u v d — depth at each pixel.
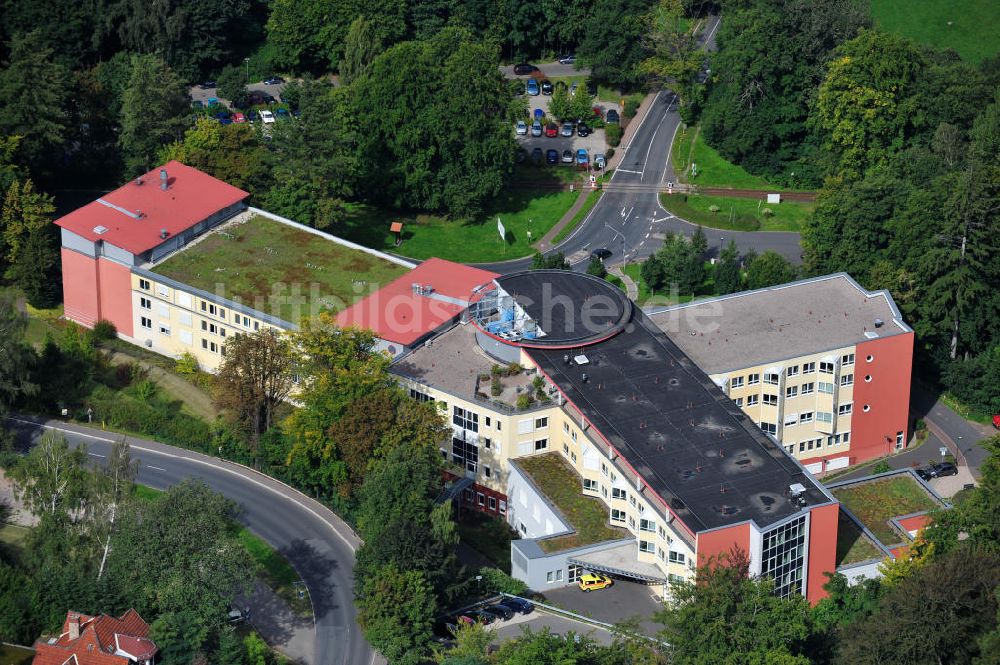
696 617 189.88
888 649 193.00
